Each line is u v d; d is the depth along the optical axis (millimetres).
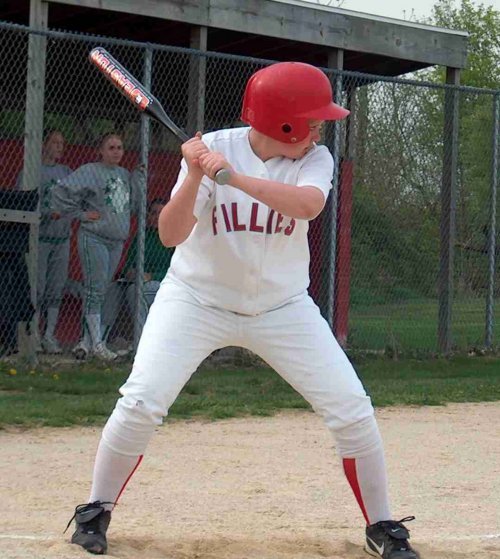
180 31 16188
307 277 5270
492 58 44656
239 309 5043
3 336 12711
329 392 5051
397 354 15453
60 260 13594
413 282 15922
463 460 8836
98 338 13320
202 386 12258
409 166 15742
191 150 4703
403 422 10828
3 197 12555
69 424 9922
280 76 4922
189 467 8156
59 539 5336
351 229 15594
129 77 5332
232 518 6402
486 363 15266
